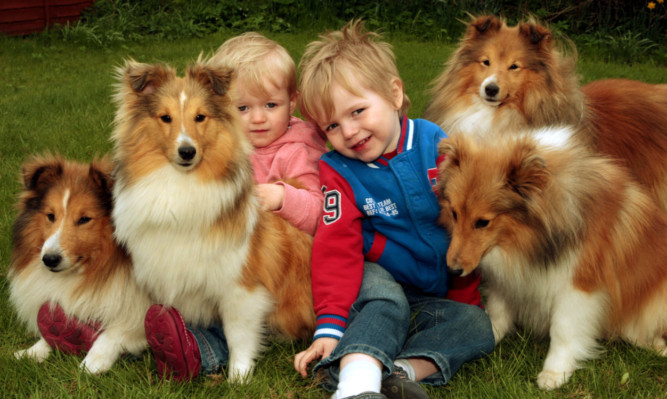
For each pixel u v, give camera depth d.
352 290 3.26
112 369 3.15
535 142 3.19
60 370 3.11
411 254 3.48
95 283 3.22
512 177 2.96
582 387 3.14
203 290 3.11
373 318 3.01
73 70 11.29
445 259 3.44
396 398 2.81
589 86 5.60
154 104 2.91
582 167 3.19
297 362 3.04
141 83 2.93
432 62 11.56
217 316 3.35
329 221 3.35
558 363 3.22
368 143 3.38
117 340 3.27
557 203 3.01
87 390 2.90
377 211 3.40
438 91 5.59
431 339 3.16
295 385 3.16
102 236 3.20
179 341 2.92
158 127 2.90
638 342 3.50
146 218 2.93
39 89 9.55
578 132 4.71
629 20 14.32
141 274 3.08
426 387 3.08
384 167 3.46
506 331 3.65
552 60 5.04
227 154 2.99
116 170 3.07
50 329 3.24
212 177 2.95
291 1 15.64
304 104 3.50
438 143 3.30
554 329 3.28
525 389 3.10
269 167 3.97
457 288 3.60
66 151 6.33
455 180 3.05
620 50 13.05
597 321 3.29
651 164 5.10
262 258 3.19
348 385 2.71
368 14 15.36
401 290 3.27
